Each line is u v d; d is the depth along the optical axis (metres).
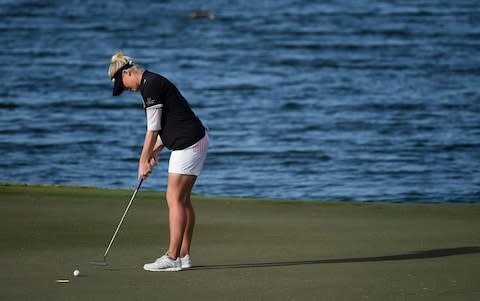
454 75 146.38
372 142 90.06
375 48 180.38
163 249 26.08
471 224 30.30
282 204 34.09
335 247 26.58
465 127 99.81
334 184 68.31
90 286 21.70
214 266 24.11
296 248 26.41
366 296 20.89
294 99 123.19
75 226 29.06
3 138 91.69
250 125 102.25
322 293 21.17
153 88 23.73
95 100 120.62
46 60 162.62
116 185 68.19
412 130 97.94
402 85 136.00
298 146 87.69
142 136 94.88
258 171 74.12
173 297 20.72
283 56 170.88
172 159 23.92
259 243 27.12
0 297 20.56
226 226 29.70
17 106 115.00
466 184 68.12
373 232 28.86
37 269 23.42
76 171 74.75
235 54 174.00
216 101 122.25
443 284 22.06
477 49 177.88
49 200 33.66
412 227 29.73
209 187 66.94
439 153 83.62
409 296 20.91
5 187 36.22
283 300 20.50
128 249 26.05
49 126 100.38
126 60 24.19
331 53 174.50
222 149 85.38
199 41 193.12
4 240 26.86
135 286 21.75
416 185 67.69
